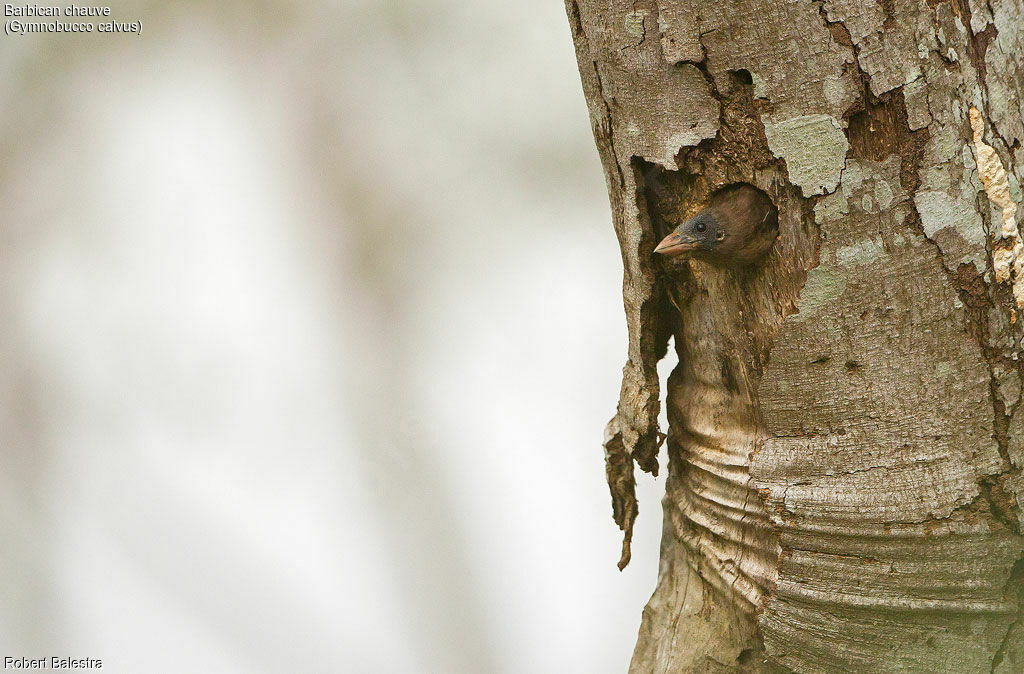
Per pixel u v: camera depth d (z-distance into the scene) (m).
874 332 7.57
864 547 7.59
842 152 7.55
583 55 7.62
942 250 7.55
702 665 7.67
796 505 7.60
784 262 7.58
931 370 7.56
